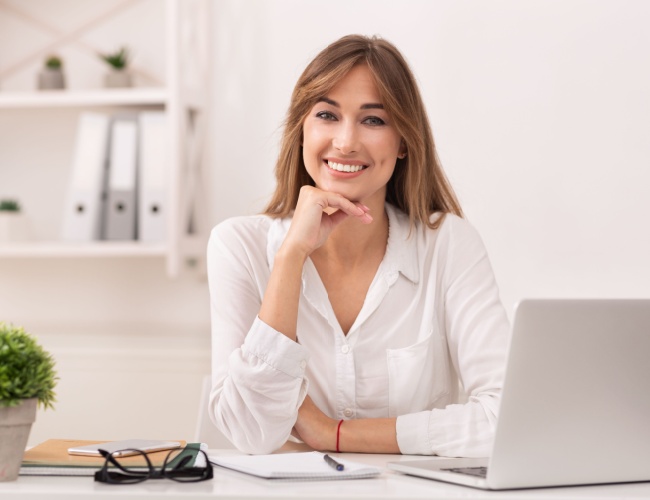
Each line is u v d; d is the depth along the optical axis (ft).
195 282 9.74
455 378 6.08
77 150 9.17
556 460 3.77
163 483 3.78
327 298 5.60
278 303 4.93
